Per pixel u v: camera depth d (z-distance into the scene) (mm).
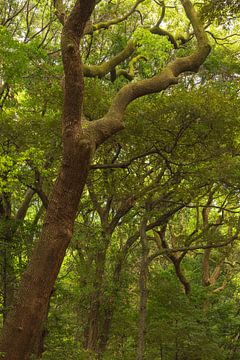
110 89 18594
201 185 16266
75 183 10438
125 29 22062
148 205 16641
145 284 15945
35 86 15938
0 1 20203
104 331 18156
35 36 20859
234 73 20953
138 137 15227
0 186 13930
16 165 13711
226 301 23891
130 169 16797
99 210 17797
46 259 10289
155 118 14586
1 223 15273
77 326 17203
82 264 17094
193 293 19406
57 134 15305
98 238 16156
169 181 16016
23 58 14938
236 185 16312
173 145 15375
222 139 15117
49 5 20734
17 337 10023
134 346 19312
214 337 18844
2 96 19828
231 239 17969
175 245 23375
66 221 10469
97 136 10836
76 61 10172
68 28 10188
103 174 16766
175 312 18000
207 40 13703
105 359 17359
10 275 15258
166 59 20797
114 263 18703
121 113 11516
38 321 10234
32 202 22531
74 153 10320
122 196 17016
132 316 18594
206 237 18656
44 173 14656
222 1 12969
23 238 15500
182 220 27625
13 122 14930
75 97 10281
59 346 14992
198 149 15570
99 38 22062
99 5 21703
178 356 18016
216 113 14242
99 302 17312
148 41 18219
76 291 16531
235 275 28359
